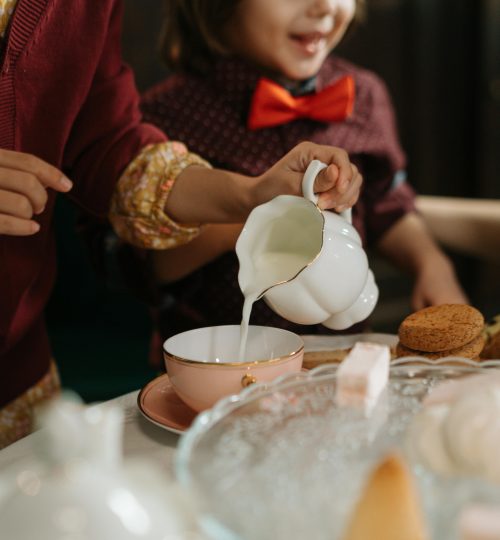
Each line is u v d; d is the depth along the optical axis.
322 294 0.77
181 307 1.38
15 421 1.14
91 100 1.10
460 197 3.30
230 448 0.57
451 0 3.10
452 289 1.52
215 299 1.37
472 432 0.53
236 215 0.98
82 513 0.38
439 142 3.24
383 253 1.66
